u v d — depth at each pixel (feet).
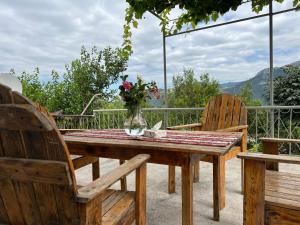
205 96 23.02
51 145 3.10
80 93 25.67
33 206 3.52
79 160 6.99
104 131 7.97
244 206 4.46
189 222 5.54
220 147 5.16
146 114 15.57
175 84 24.14
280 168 11.14
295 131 12.40
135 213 4.78
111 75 27.68
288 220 4.17
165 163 5.57
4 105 3.01
